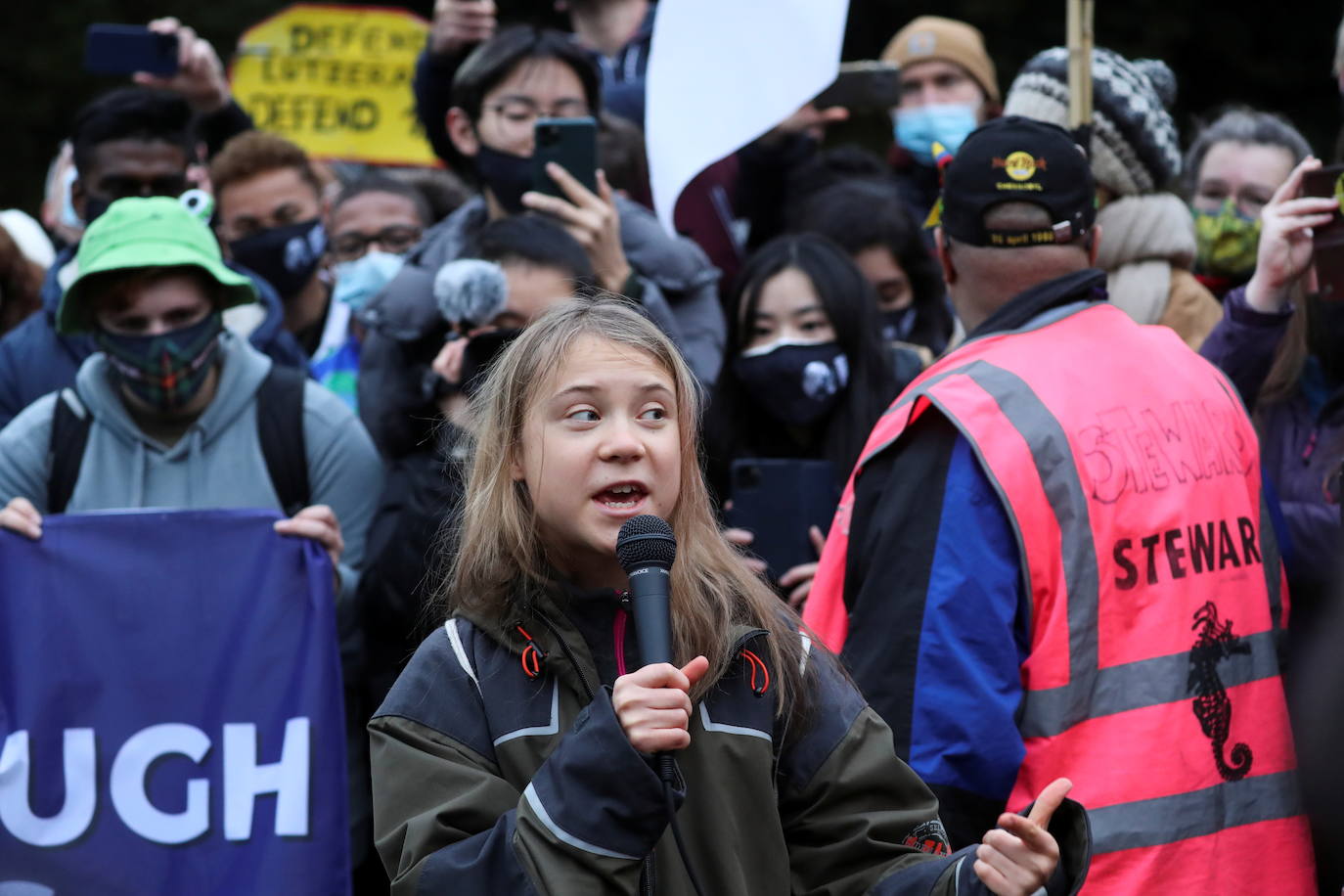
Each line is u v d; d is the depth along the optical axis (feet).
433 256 31.17
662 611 14.75
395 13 44.60
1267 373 23.94
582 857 13.97
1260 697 19.95
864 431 27.07
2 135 75.97
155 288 24.97
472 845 14.61
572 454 15.66
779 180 38.34
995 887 14.20
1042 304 20.70
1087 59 24.44
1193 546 19.76
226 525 24.31
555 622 15.88
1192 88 77.36
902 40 39.11
